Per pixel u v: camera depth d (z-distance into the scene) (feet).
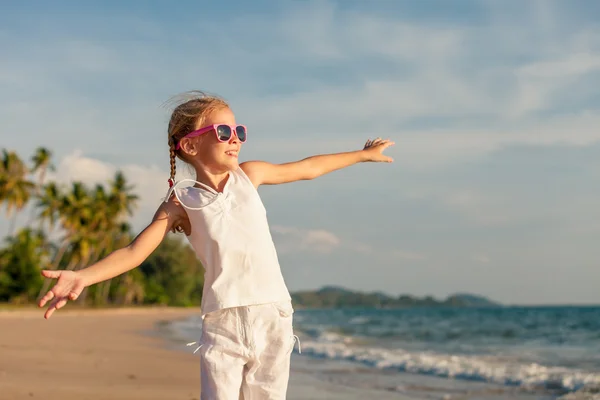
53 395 20.49
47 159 170.09
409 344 59.21
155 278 275.59
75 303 207.72
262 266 7.50
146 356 37.19
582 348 52.95
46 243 186.19
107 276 6.86
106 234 182.60
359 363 35.27
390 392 24.13
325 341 60.29
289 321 7.66
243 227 7.52
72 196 169.37
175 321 115.75
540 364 35.40
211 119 7.69
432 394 23.70
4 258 168.96
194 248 7.59
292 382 26.91
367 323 131.64
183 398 21.34
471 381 27.40
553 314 207.62
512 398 22.82
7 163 157.17
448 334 81.97
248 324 7.31
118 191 180.04
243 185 7.80
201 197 7.54
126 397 20.99
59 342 46.96
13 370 27.17
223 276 7.34
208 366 7.23
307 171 8.61
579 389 24.27
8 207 154.81
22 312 132.98
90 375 26.66
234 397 7.21
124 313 177.58
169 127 7.84
